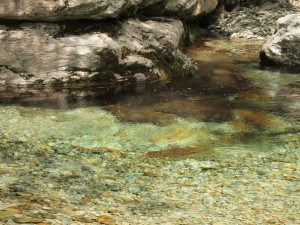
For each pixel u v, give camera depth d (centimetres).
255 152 646
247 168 596
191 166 600
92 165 592
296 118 776
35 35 907
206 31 1628
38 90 886
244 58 1223
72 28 934
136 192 523
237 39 1523
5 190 502
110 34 948
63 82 902
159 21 1158
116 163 602
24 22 923
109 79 927
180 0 1232
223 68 1104
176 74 1016
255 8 1878
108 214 464
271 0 1914
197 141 680
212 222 457
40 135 678
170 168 593
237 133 711
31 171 562
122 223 445
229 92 914
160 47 1002
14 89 885
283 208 493
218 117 775
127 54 946
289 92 916
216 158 625
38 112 772
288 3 1919
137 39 980
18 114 758
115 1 928
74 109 793
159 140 680
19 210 454
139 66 957
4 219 429
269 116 784
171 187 540
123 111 791
